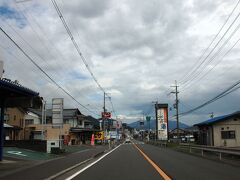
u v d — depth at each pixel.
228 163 21.42
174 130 106.88
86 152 36.81
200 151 35.16
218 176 14.52
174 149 45.50
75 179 13.73
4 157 23.61
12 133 53.25
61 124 33.50
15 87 18.42
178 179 13.52
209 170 17.14
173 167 18.86
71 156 29.39
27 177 13.96
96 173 15.98
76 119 80.62
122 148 51.06
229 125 45.06
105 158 27.47
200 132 52.78
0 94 20.30
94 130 80.00
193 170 17.14
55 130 52.69
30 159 24.27
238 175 14.90
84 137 80.06
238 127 44.97
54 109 33.75
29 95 20.84
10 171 16.36
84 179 13.70
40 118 71.69
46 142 31.84
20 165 19.45
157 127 81.06
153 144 75.81
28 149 31.45
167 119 80.88
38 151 31.45
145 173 15.83
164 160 24.61
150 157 28.30
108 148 50.19
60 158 26.67
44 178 13.59
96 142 74.88
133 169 17.81
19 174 15.10
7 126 48.25
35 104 22.47
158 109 81.62
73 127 73.19
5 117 52.94
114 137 113.69
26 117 70.06
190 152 34.88
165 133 80.44
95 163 22.22
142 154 33.19
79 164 20.86
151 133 131.62
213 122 45.19
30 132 62.34
